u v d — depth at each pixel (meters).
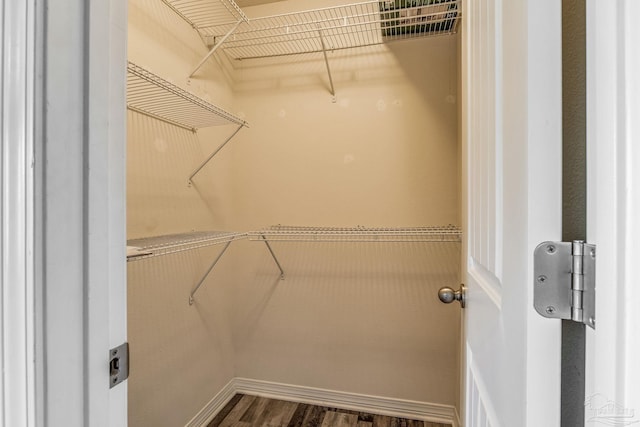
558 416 0.35
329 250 1.95
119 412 0.50
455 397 1.77
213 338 1.88
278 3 1.97
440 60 1.78
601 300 0.28
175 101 1.31
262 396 2.05
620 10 0.26
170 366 1.55
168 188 1.53
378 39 1.85
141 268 1.39
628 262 0.25
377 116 1.87
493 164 0.54
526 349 0.37
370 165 1.88
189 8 1.64
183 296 1.64
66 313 0.41
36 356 0.38
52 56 0.40
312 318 1.98
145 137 1.40
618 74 0.26
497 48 0.52
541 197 0.37
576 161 0.40
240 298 2.08
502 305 0.47
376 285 1.89
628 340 0.25
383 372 1.88
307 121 1.97
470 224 0.75
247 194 2.06
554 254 0.36
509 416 0.43
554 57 0.36
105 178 0.47
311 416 1.85
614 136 0.27
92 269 0.45
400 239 1.85
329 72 1.82
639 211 0.24
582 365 0.38
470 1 0.77
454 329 1.78
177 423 1.59
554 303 0.35
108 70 0.47
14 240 0.39
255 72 2.04
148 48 1.40
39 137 0.39
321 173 1.95
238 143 2.07
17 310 0.38
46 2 0.40
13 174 0.39
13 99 0.39
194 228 1.71
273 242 2.04
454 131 1.77
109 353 0.48
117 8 0.51
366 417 1.85
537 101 0.37
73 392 0.42
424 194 1.82
